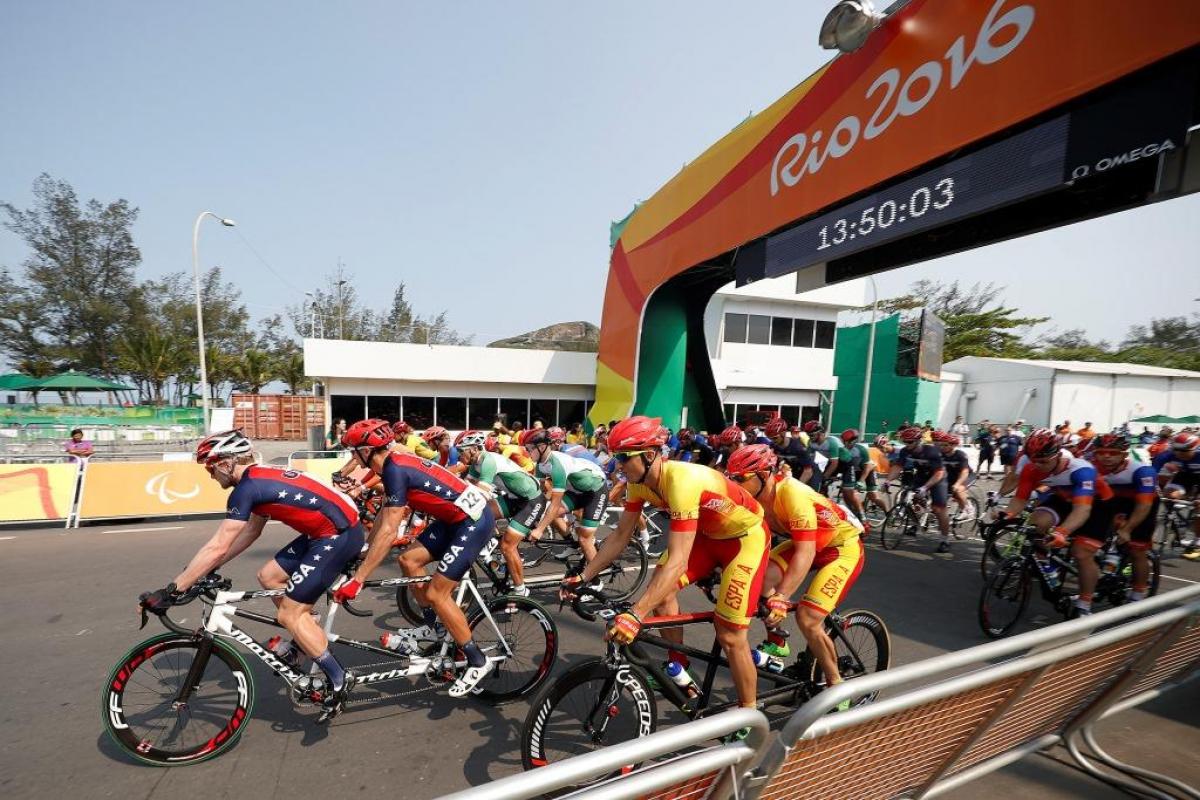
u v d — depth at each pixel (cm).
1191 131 418
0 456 1123
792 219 702
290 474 258
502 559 475
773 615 244
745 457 275
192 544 617
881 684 126
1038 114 432
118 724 234
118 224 2662
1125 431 1523
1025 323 3127
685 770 109
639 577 516
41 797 215
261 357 2959
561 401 1688
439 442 571
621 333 1378
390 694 299
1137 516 407
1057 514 407
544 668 306
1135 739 263
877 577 543
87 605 427
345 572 298
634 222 1293
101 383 1916
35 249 2555
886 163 559
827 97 635
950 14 491
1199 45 339
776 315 1802
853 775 149
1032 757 249
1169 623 197
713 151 899
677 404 1328
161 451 1381
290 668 257
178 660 256
